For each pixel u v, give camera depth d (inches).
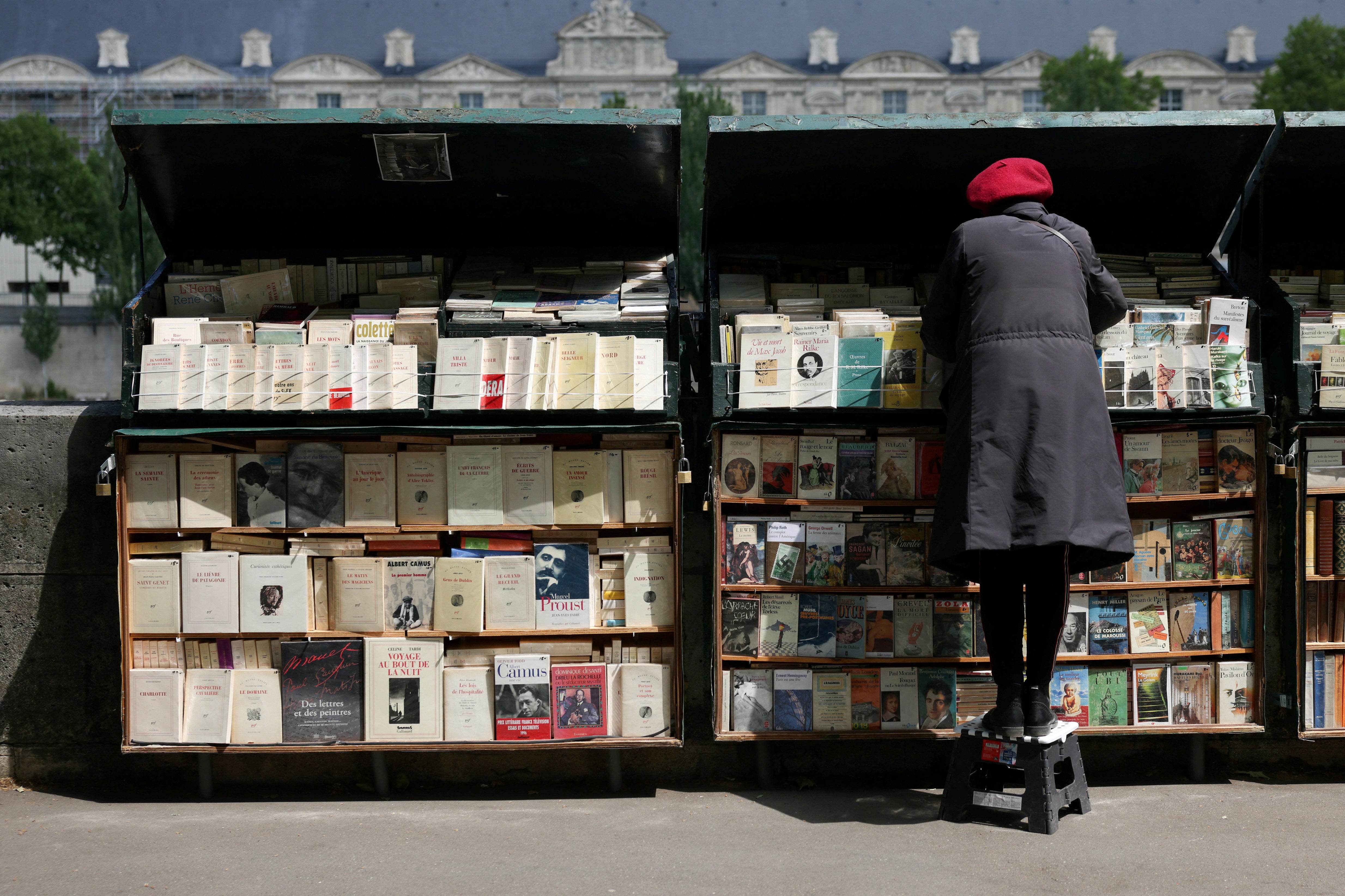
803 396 147.1
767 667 151.3
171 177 157.2
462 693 146.4
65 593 156.6
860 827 133.5
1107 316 140.2
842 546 150.9
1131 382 146.6
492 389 145.6
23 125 2213.3
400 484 147.7
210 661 147.6
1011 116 145.2
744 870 118.1
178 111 143.4
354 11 3351.4
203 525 146.8
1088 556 137.0
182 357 146.0
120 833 133.4
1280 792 148.2
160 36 3284.9
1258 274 159.9
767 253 177.0
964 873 116.0
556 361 145.5
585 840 129.3
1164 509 156.7
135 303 150.7
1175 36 3257.9
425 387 149.1
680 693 145.1
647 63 3120.1
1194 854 121.6
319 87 3159.5
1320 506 150.9
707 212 169.6
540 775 156.9
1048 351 127.7
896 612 151.1
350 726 146.4
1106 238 173.9
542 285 162.1
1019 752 131.0
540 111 144.6
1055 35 3260.3
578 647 147.9
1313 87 2119.8
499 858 122.8
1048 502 123.9
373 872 118.1
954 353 142.2
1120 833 129.3
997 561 135.8
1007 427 126.4
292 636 147.6
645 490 147.9
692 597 156.6
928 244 176.9
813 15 3344.0
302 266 164.1
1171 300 158.2
